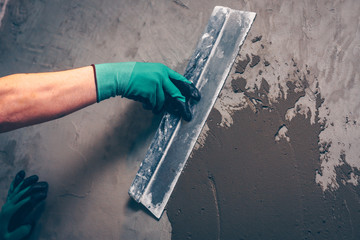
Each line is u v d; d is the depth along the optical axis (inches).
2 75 56.3
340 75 47.5
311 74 47.6
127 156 51.0
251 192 44.3
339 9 48.6
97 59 54.2
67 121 53.5
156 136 47.5
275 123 45.7
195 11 51.4
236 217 44.1
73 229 50.8
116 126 52.0
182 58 51.2
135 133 51.3
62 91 35.6
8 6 57.2
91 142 52.3
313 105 46.8
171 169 46.1
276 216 43.6
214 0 50.8
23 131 54.5
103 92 40.1
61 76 35.9
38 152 53.7
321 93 47.2
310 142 45.4
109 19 54.6
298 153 44.9
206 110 46.1
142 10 53.5
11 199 49.3
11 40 56.9
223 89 47.4
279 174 44.4
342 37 48.2
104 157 51.6
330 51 48.1
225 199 44.6
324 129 46.2
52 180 52.4
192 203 45.5
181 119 46.9
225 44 47.1
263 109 46.3
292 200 43.8
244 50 48.0
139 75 42.0
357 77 47.3
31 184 51.3
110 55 53.9
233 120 46.3
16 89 32.3
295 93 46.9
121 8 54.4
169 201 46.3
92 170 51.6
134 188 47.4
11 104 32.2
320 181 44.5
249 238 43.6
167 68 45.1
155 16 52.9
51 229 51.3
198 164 46.0
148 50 52.6
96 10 55.2
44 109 34.5
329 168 45.1
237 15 47.3
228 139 45.9
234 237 43.8
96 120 52.7
